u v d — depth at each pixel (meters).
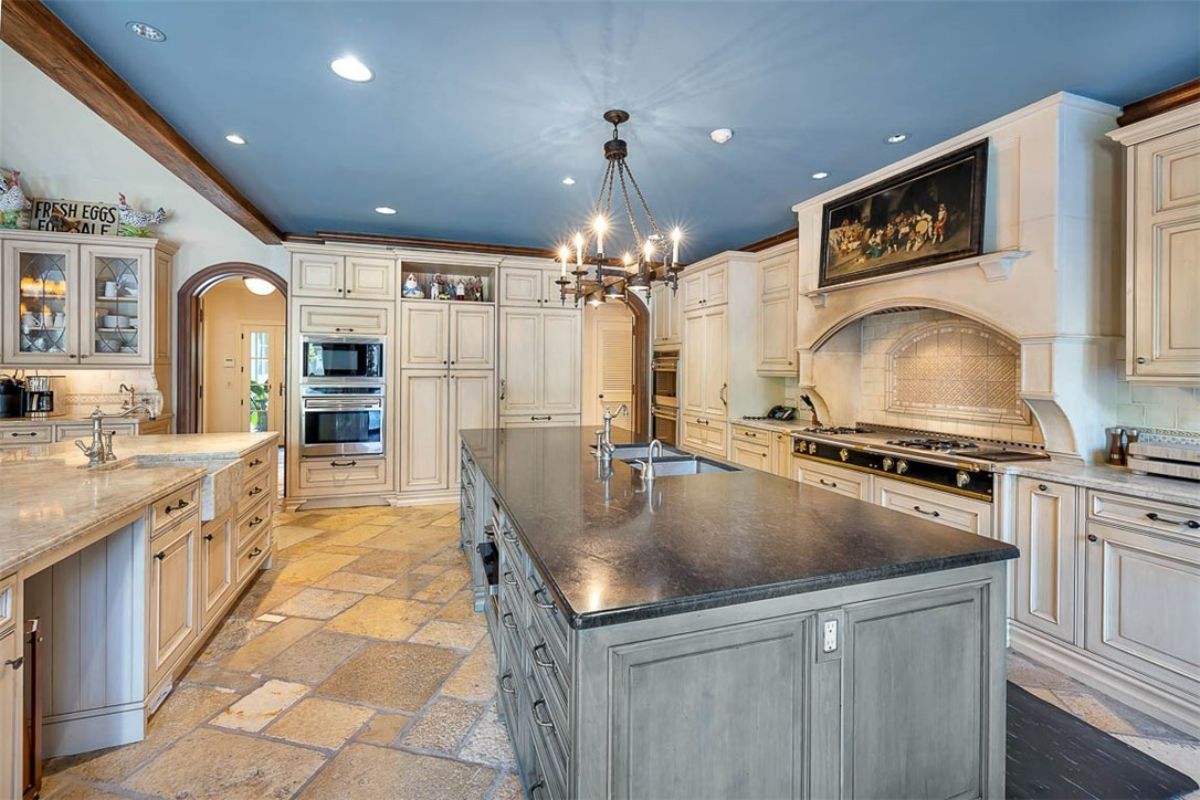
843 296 3.71
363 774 1.82
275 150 3.18
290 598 3.18
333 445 5.08
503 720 2.09
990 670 1.43
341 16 1.99
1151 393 2.53
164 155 3.02
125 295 4.61
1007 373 3.19
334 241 5.07
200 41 2.15
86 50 2.20
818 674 1.26
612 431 3.94
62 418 4.51
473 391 5.44
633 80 2.40
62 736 1.87
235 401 8.12
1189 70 2.29
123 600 1.94
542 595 1.41
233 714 2.12
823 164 3.31
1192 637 2.00
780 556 1.37
